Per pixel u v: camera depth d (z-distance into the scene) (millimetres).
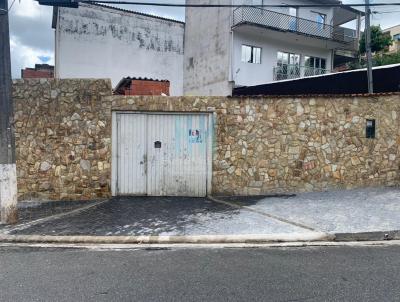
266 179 9648
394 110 9695
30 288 4246
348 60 31000
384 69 11312
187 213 7875
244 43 24656
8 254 5645
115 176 9586
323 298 3908
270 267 4898
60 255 5566
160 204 8734
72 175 9438
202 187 9641
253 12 23625
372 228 6500
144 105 9484
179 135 9625
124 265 5047
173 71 30672
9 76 7410
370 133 9703
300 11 26047
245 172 9641
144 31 29406
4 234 6594
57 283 4395
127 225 7055
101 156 9477
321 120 9656
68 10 26406
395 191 9047
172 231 6625
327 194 9242
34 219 7621
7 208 7359
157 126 9609
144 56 29422
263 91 15977
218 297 3943
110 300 3898
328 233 6316
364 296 3953
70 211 8242
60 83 9430
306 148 9648
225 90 24328
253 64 25000
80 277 4590
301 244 6016
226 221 7191
